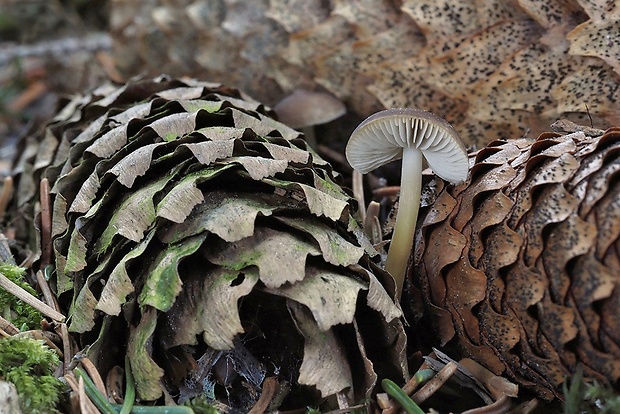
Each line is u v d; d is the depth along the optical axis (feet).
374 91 0.79
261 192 0.67
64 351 0.69
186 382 0.67
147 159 0.68
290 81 0.83
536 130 0.75
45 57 1.06
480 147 0.77
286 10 0.81
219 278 0.65
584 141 0.66
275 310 0.67
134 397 0.65
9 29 1.15
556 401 0.67
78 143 0.74
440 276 0.68
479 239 0.66
